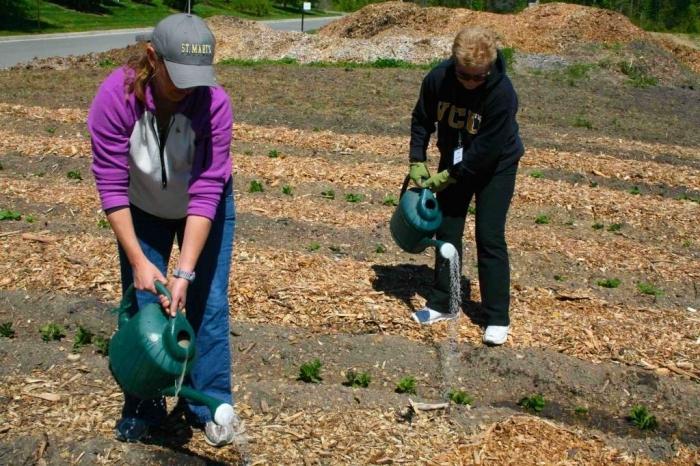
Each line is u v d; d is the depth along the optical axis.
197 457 3.65
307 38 20.20
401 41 19.28
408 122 11.48
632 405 4.68
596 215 7.99
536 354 5.00
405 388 4.62
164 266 3.68
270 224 7.06
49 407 4.07
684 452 4.21
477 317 5.46
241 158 9.05
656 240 7.49
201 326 3.63
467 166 4.77
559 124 12.21
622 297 6.07
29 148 9.10
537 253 6.80
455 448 4.04
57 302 5.29
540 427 4.27
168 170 3.33
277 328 5.14
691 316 5.77
